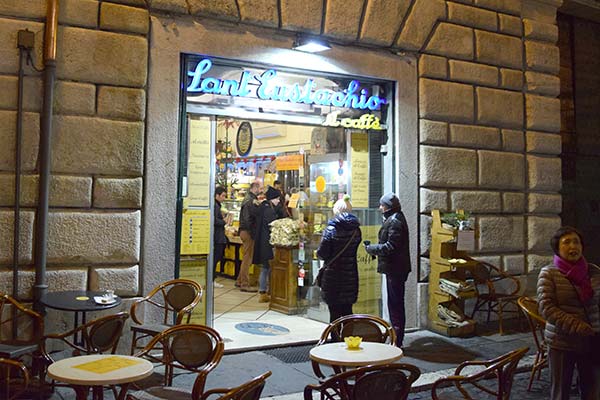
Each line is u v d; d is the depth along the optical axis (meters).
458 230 7.25
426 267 7.60
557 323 4.10
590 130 10.80
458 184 7.88
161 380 5.21
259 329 7.22
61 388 4.91
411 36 7.50
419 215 7.64
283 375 5.51
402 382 3.31
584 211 10.59
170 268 6.05
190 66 6.39
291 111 7.02
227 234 11.09
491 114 8.20
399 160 7.51
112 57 5.81
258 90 6.78
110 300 4.93
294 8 6.72
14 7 5.44
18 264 5.38
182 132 6.25
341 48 7.17
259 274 9.86
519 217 8.48
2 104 5.41
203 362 4.00
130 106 5.89
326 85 7.27
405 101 7.56
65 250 5.57
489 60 8.22
